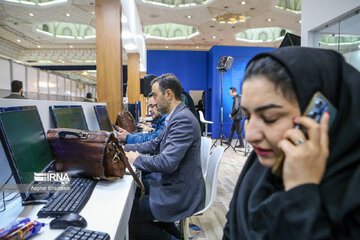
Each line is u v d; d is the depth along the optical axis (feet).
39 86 21.25
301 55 1.22
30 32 31.60
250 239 1.39
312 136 1.14
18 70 18.35
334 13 9.23
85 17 25.11
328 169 1.21
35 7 22.67
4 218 2.63
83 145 3.68
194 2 22.79
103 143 3.66
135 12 19.79
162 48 41.50
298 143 1.16
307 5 10.87
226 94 25.46
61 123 4.65
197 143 4.74
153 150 5.57
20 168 2.82
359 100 1.19
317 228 1.11
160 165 4.28
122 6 11.88
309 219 1.09
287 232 1.18
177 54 28.07
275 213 1.23
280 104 1.16
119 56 10.64
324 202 1.16
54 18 25.59
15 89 12.59
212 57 25.50
